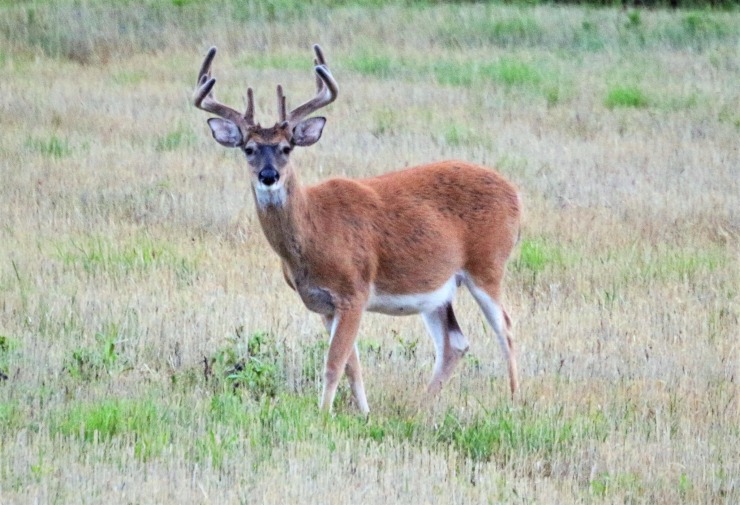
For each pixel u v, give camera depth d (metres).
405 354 34.06
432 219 31.69
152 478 24.14
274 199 29.62
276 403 29.31
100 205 47.56
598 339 35.47
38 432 26.39
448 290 32.22
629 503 25.14
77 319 35.00
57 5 86.38
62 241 43.12
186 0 88.69
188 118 63.28
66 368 30.89
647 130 63.38
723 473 26.83
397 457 26.19
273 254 42.75
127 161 54.59
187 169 53.53
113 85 70.75
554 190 51.72
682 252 44.34
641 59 80.56
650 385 32.22
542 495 25.03
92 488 23.55
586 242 45.19
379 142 58.25
